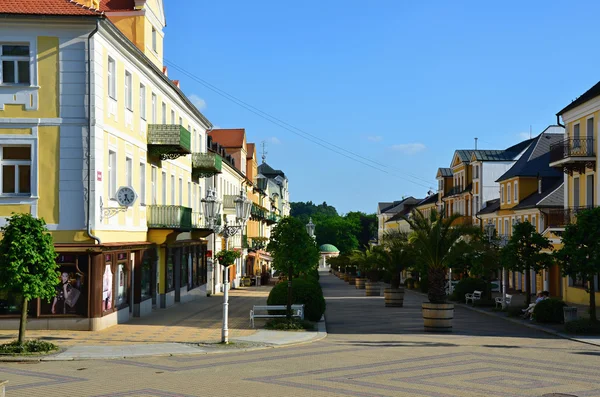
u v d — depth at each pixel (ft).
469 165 239.71
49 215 73.41
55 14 72.79
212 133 221.87
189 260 131.64
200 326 82.58
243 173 217.77
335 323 92.73
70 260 74.02
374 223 514.68
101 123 75.97
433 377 48.29
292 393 42.45
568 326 78.64
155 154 101.71
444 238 85.05
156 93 103.50
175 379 47.16
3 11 72.23
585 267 77.30
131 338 69.26
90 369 51.57
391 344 67.87
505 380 47.32
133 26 102.17
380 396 41.75
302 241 82.43
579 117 124.88
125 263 85.87
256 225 248.52
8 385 44.78
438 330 81.30
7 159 74.13
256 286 199.72
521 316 99.04
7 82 74.18
